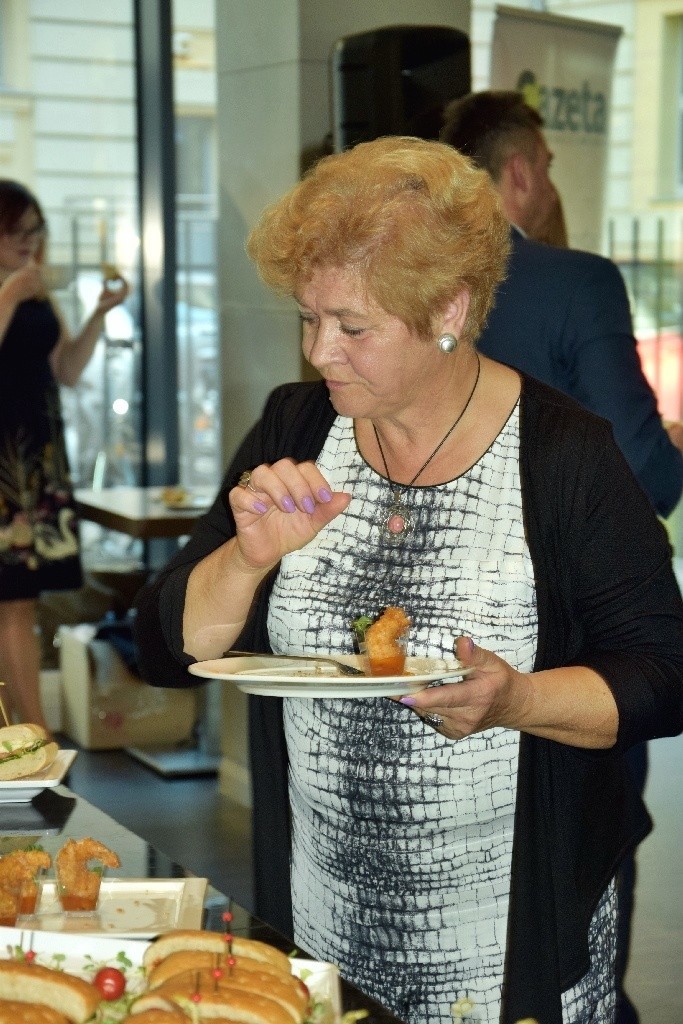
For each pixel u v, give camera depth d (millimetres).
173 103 6379
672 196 7316
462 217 1603
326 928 1861
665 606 1754
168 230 6469
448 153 1664
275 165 4613
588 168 5691
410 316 1587
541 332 3016
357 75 3998
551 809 1767
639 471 3016
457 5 4633
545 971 1750
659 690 1703
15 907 1582
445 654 1735
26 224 4965
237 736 5023
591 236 5793
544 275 3021
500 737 1738
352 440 1860
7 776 2041
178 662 1832
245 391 4934
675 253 7352
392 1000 1822
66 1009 1351
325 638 1793
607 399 2977
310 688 1541
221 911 1601
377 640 1636
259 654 1755
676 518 7246
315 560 1819
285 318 4664
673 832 4680
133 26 6332
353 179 1591
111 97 6371
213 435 6738
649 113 7211
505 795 1749
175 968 1404
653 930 3898
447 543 1770
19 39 6195
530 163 3191
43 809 1987
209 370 6668
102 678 5527
